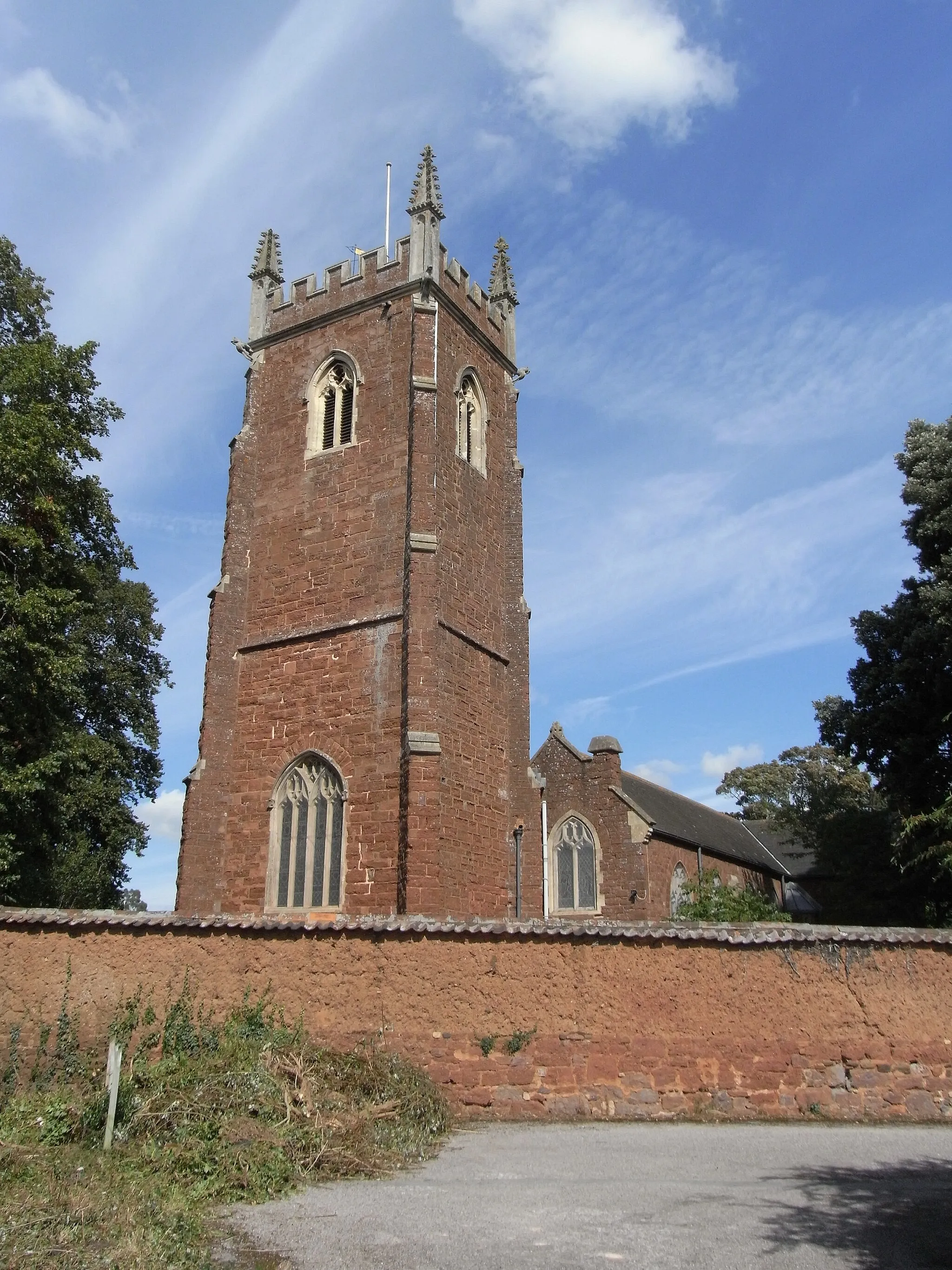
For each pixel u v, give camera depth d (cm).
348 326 3562
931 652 3731
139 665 4809
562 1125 1755
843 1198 1219
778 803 8244
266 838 3117
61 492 2873
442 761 3070
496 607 3544
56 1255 950
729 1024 1886
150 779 4797
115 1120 1414
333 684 3150
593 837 4441
